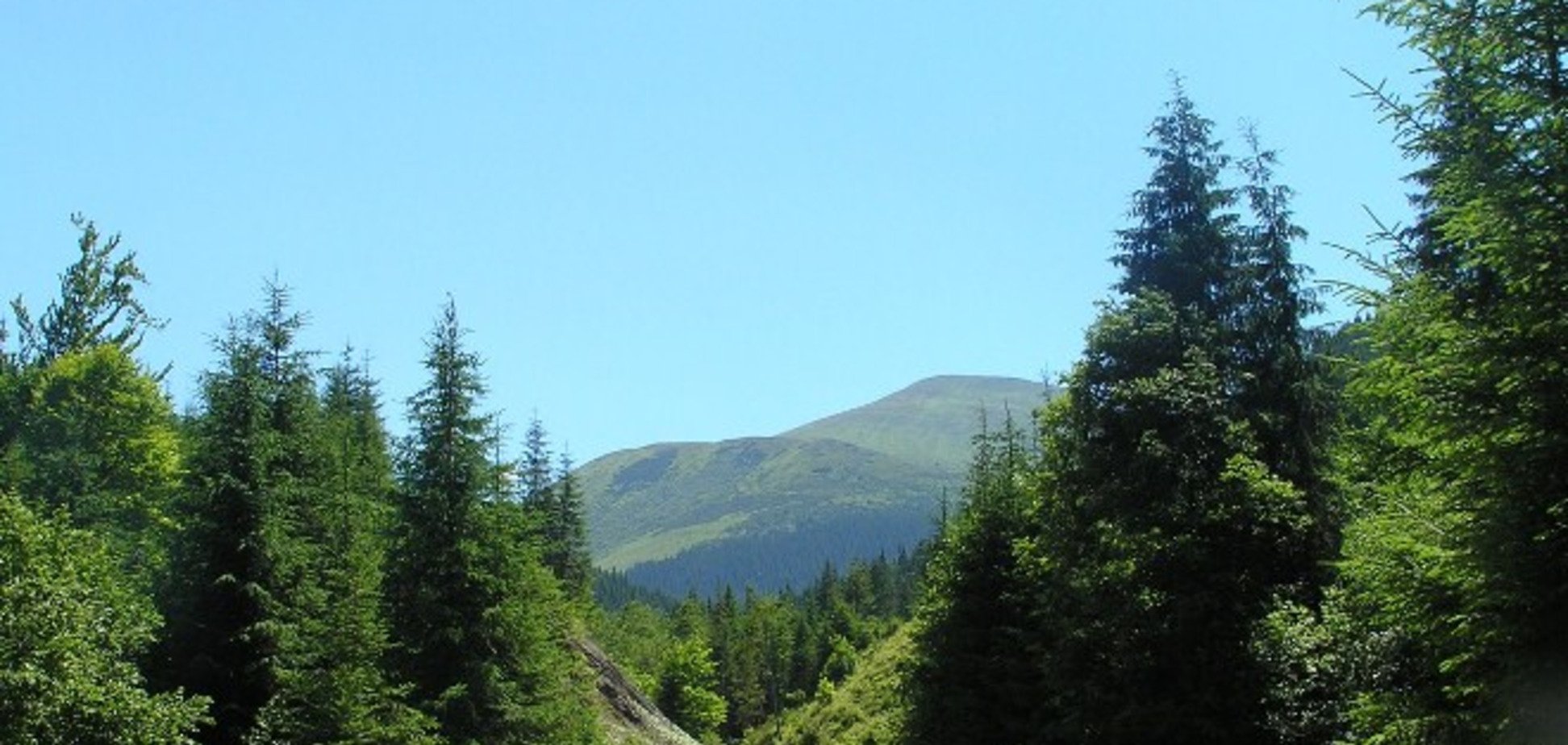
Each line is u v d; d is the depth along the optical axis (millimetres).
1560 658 10438
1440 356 11422
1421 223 16031
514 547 24297
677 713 93500
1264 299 26062
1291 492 21453
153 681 21375
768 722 105375
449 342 24453
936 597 31719
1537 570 10508
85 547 17531
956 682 30328
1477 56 11438
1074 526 25047
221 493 22312
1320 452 23656
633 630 123875
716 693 110625
